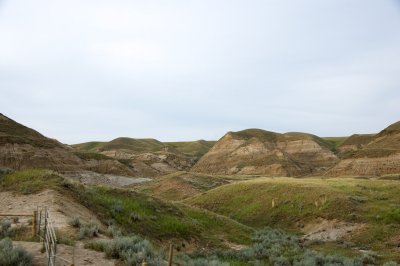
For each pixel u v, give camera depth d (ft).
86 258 41.70
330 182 204.64
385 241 112.68
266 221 161.89
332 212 143.74
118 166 459.32
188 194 270.26
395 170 321.32
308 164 539.29
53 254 36.68
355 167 352.28
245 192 198.59
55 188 82.94
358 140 654.94
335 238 123.54
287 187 185.78
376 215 131.85
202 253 83.61
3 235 51.34
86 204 83.10
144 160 637.71
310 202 160.76
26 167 318.24
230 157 598.34
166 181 315.37
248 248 92.68
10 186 87.61
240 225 122.31
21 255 36.47
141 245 48.06
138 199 105.60
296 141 628.28
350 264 77.71
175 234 92.48
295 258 83.82
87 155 446.19
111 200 94.07
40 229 53.98
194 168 628.28
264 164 508.94
